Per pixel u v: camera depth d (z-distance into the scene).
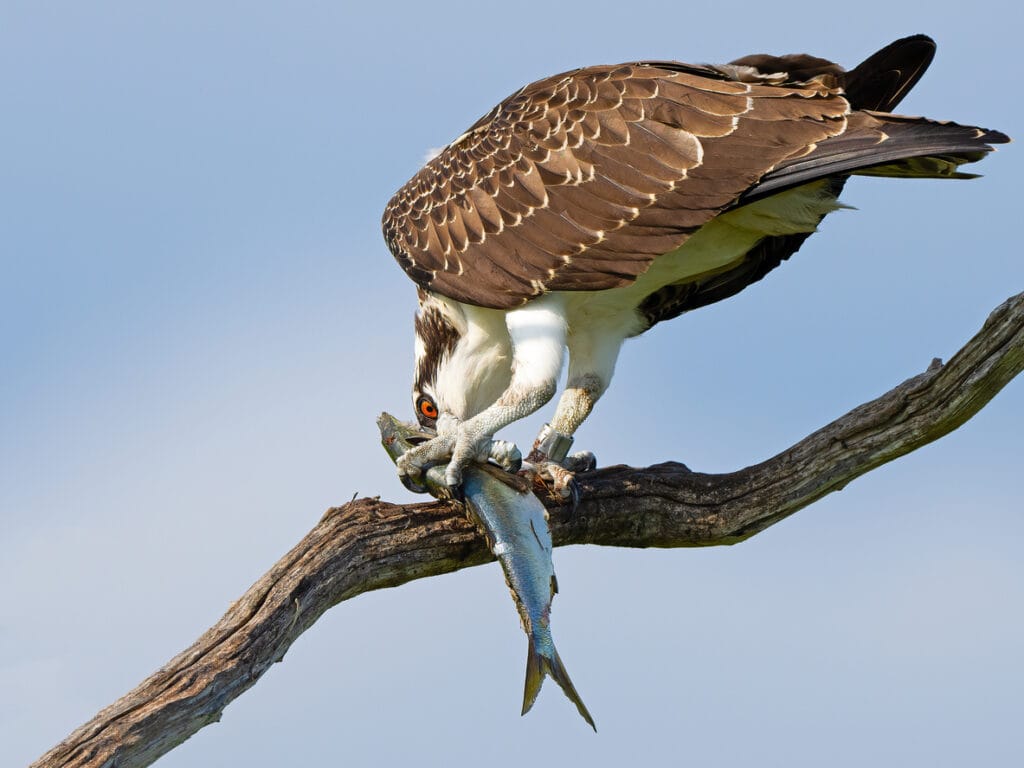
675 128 10.78
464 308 12.30
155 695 8.88
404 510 10.75
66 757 8.40
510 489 10.62
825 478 11.34
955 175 10.59
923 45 11.65
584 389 12.49
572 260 10.98
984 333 10.19
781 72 11.52
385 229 12.30
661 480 11.76
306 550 10.13
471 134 11.87
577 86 11.27
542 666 10.02
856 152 10.13
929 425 10.83
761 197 10.55
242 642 9.33
